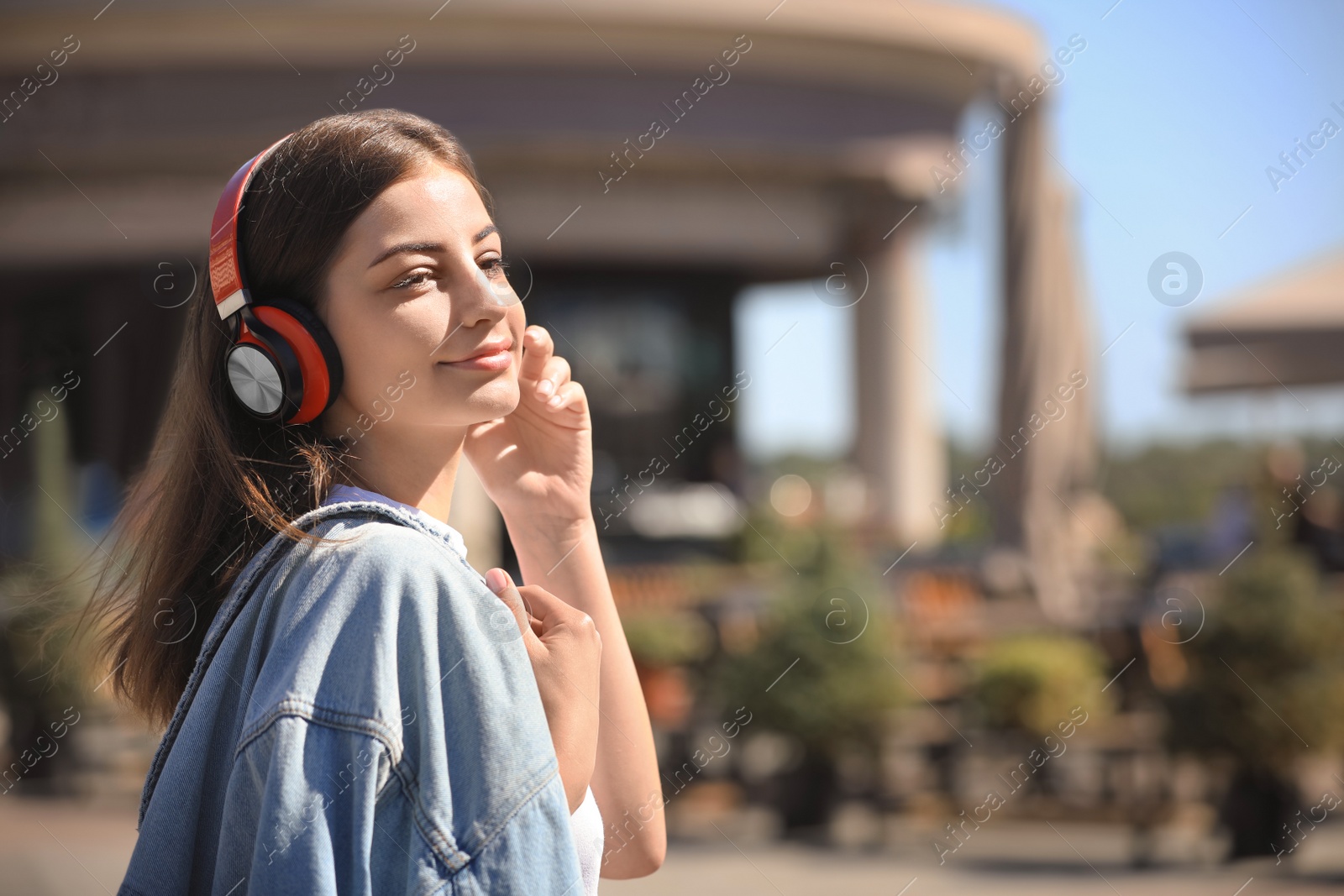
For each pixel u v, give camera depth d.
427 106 12.60
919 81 14.38
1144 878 6.79
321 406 1.46
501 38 12.60
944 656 9.77
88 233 13.69
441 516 1.57
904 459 17.42
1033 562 10.91
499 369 1.47
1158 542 14.46
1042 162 11.16
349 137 1.46
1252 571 7.49
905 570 11.47
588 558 1.83
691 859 7.34
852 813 8.50
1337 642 7.25
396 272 1.42
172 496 1.56
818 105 13.95
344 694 1.25
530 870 1.25
